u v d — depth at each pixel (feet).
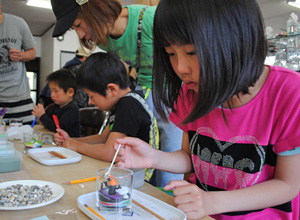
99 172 1.99
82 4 3.94
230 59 1.75
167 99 2.45
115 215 1.83
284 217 2.39
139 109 3.98
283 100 2.32
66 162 3.03
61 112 6.50
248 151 2.46
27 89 7.35
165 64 2.33
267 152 2.40
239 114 2.51
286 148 2.19
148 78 4.96
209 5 1.72
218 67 1.73
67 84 6.58
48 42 21.48
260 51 1.95
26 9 16.67
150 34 4.57
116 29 4.65
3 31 6.64
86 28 4.19
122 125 3.70
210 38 1.69
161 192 2.34
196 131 2.88
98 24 4.05
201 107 1.89
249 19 1.82
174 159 2.90
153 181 5.03
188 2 1.74
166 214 1.89
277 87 2.39
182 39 1.78
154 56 2.33
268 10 15.90
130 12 4.67
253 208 2.08
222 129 2.60
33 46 7.29
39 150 3.52
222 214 2.44
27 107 7.24
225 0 1.75
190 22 1.70
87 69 4.00
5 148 2.93
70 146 3.83
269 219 2.43
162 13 1.87
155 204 2.03
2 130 4.34
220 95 1.81
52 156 3.30
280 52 7.98
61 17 4.06
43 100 12.19
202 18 1.69
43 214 1.81
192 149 2.92
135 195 2.18
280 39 7.89
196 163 2.86
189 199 1.95
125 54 4.94
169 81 2.42
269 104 2.40
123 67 4.27
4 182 2.21
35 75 24.82
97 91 4.05
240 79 1.84
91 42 4.49
